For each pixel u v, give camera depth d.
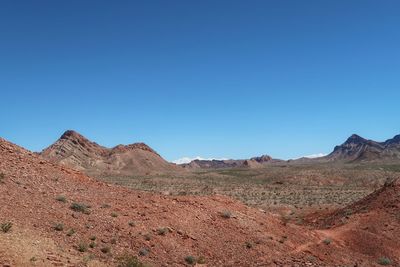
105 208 26.06
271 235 31.62
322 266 28.92
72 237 21.06
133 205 28.02
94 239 21.70
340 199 86.62
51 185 26.95
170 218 27.88
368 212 43.62
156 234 25.17
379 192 48.62
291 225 35.22
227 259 25.98
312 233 34.97
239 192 100.69
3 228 18.81
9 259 16.55
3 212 20.78
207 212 31.08
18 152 30.25
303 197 91.88
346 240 35.94
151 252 22.98
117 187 31.91
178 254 24.11
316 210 65.88
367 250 34.94
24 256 17.19
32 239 19.08
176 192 90.00
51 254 18.36
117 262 20.19
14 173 26.42
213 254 25.89
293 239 32.50
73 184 28.84
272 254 28.78
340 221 42.78
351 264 31.56
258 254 27.98
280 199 86.88
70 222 22.55
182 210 29.86
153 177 140.38
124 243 22.72
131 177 138.50
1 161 27.52
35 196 24.25
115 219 24.92
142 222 25.89
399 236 37.94
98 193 28.77
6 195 22.91
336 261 31.38
